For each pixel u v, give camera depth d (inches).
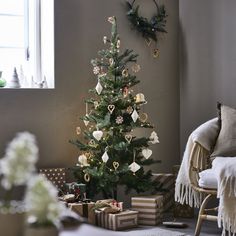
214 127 148.9
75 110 165.8
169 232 144.1
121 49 175.5
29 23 168.2
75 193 149.2
